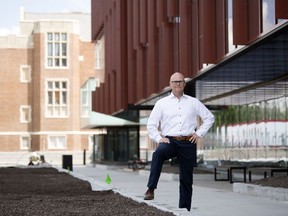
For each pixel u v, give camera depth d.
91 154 70.69
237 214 11.87
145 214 8.62
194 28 25.64
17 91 74.12
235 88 30.72
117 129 53.50
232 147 36.09
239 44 18.98
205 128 8.71
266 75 26.48
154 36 31.58
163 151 8.59
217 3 22.39
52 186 16.97
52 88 73.62
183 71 26.16
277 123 28.67
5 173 27.64
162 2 29.44
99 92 53.88
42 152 71.31
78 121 74.19
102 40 58.94
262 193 16.27
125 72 40.34
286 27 16.88
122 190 14.48
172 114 8.63
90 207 9.95
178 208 9.17
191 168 8.79
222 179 25.56
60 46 74.00
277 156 28.44
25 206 10.27
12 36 74.38
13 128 73.81
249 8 19.05
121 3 40.69
